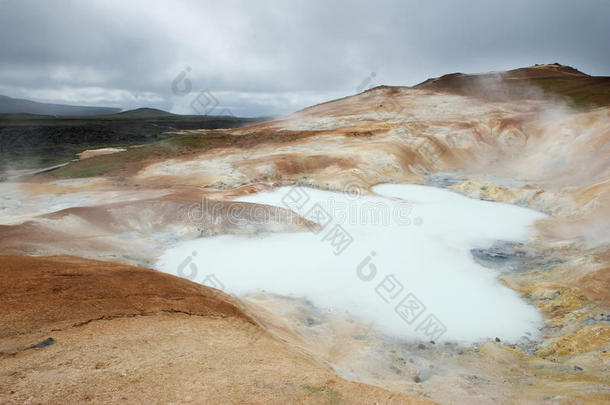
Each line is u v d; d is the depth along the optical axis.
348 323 15.11
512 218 30.42
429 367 12.37
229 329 9.34
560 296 17.39
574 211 28.94
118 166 43.38
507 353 13.52
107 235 22.20
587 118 50.00
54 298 8.69
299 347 10.16
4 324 7.27
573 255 21.94
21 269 10.02
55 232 20.80
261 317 12.16
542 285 18.58
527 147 52.53
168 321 8.90
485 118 63.31
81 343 7.23
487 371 12.37
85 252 19.30
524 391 10.36
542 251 23.70
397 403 6.50
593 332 13.90
